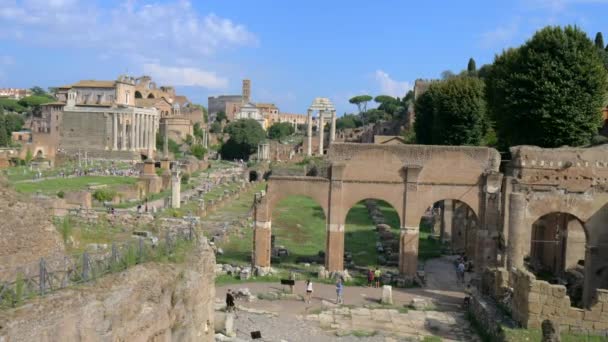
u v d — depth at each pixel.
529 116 69.44
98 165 160.00
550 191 54.28
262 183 162.75
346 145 59.41
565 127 67.62
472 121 94.69
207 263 33.88
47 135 173.75
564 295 39.16
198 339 31.61
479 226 58.56
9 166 138.88
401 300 52.72
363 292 55.12
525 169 56.66
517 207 53.00
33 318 19.23
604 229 53.03
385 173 59.19
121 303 23.55
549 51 69.56
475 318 46.53
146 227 46.88
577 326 38.97
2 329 17.97
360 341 41.03
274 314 46.09
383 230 83.50
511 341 37.53
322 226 93.38
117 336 23.16
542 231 64.69
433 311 49.75
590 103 68.06
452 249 75.50
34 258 26.70
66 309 20.73
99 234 40.75
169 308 27.52
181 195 111.00
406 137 149.38
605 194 53.25
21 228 26.69
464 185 58.69
